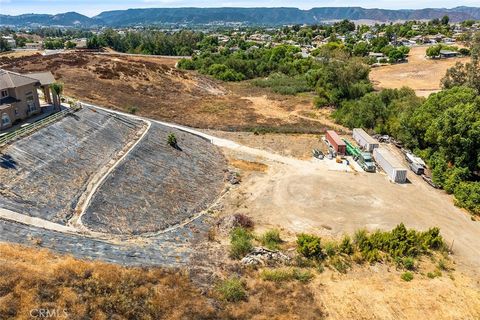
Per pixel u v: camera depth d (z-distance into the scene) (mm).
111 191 32812
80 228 27469
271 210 36938
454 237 33219
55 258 21797
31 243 23156
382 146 53938
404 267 27938
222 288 22656
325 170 46375
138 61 92438
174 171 40844
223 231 32406
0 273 18281
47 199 29172
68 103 49062
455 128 42969
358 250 29516
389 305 23594
